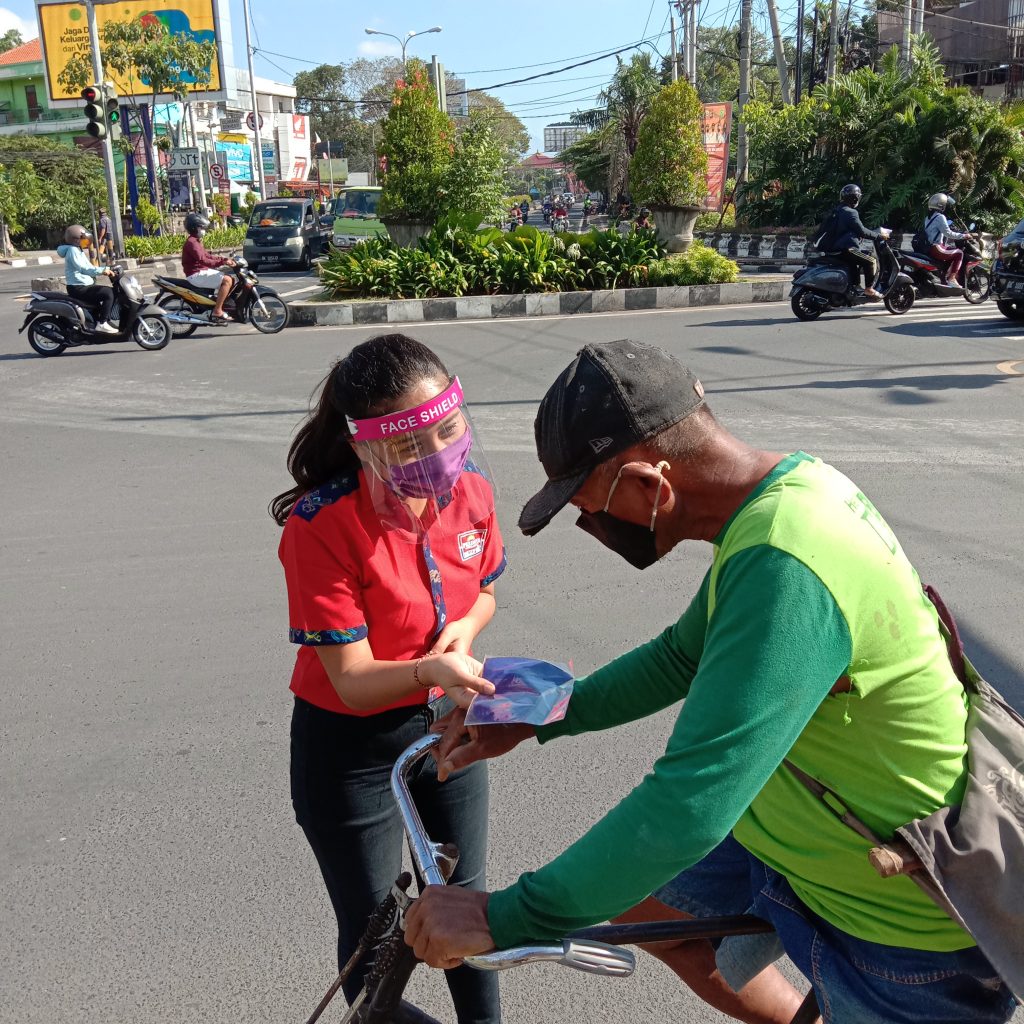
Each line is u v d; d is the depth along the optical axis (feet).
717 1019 8.00
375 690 5.98
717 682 4.12
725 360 34.06
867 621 4.29
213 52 106.93
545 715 5.02
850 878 4.86
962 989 4.84
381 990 5.13
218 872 9.74
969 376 30.30
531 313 49.08
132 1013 8.11
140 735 12.18
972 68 134.00
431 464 5.94
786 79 85.51
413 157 55.77
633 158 59.57
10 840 10.28
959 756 4.67
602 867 4.10
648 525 4.67
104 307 40.52
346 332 44.93
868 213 68.18
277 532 19.10
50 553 18.37
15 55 164.04
